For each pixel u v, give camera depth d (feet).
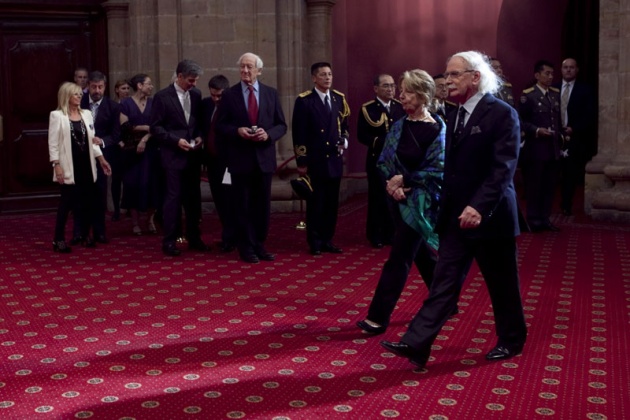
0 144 39.58
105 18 40.63
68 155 28.81
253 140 26.25
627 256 27.48
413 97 17.57
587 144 49.88
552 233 32.32
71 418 13.76
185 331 18.95
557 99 32.65
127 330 19.08
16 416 13.85
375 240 29.60
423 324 15.66
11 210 39.86
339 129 27.99
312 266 26.30
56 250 29.17
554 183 32.63
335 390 15.01
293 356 17.03
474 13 49.70
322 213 28.37
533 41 50.80
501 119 15.26
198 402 14.47
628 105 34.76
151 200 32.58
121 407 14.25
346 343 17.94
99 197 30.81
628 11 34.53
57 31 40.19
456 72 15.57
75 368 16.37
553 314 20.11
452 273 15.67
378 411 13.98
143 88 32.78
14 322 19.88
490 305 21.04
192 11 39.27
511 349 16.69
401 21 48.47
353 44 47.26
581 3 50.93
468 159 15.48
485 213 15.06
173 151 28.19
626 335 18.31
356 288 23.18
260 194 26.89
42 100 40.16
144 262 27.20
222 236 29.37
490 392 14.83
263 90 26.86
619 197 34.65
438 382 15.38
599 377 15.56
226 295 22.44
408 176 17.58
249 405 14.32
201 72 28.30
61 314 20.59
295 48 39.47
